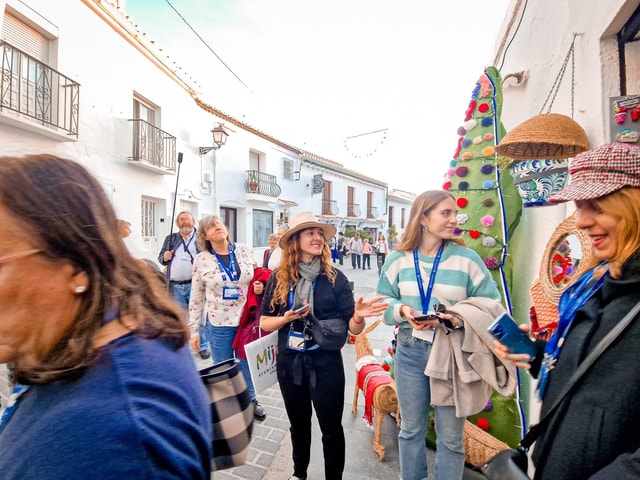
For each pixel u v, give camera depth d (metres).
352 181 25.14
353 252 18.25
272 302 2.14
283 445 2.64
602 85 1.53
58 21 6.04
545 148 1.73
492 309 1.68
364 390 2.72
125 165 7.76
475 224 2.48
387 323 1.97
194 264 3.13
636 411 0.71
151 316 0.63
